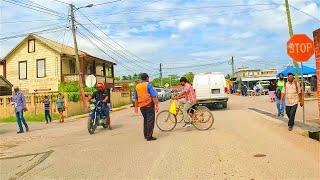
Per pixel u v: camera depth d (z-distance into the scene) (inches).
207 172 293.7
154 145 430.9
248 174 282.7
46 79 1701.5
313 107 890.7
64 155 400.5
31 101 1146.7
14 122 992.2
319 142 415.2
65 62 1718.8
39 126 836.0
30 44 1737.2
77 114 1190.9
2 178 310.8
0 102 1183.6
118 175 298.8
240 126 578.6
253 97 1764.3
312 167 299.0
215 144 415.2
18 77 1754.4
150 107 468.1
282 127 547.2
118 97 1704.0
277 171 289.0
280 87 711.7
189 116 553.3
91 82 1195.3
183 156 356.8
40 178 303.0
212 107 1066.7
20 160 390.3
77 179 293.6
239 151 370.3
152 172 302.4
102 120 623.5
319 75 502.3
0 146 513.3
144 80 472.4
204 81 975.0
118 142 474.0
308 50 522.3
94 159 368.2
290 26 869.2
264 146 394.6
